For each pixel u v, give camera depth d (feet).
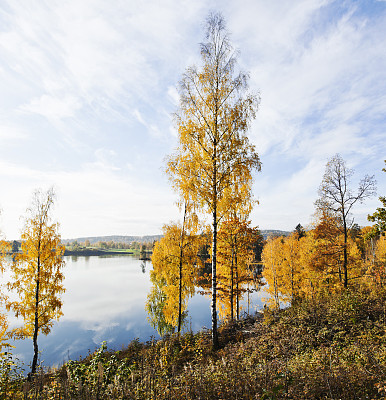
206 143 35.63
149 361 26.50
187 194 34.71
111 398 17.19
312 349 23.75
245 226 52.42
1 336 40.65
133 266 323.16
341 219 59.21
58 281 47.44
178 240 57.62
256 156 34.30
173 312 59.47
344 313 32.01
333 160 59.11
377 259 103.50
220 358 26.81
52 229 47.50
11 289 43.47
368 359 18.81
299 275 86.79
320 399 14.15
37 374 21.72
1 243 43.55
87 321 93.76
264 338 29.91
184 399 15.90
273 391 15.39
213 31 35.22
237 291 55.06
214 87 35.32
